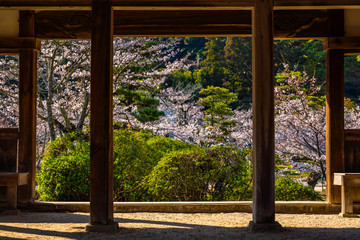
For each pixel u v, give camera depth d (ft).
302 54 76.69
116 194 25.18
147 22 22.03
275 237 14.10
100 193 15.08
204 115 61.11
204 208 20.44
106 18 15.42
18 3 16.06
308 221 17.85
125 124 48.32
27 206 20.63
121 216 19.21
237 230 15.52
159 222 17.51
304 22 21.11
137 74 45.24
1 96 47.93
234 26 21.86
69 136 27.71
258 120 15.31
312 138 36.29
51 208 20.61
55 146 26.81
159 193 23.53
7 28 21.39
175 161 23.08
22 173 19.58
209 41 89.45
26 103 21.07
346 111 37.88
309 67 71.92
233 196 23.25
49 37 21.52
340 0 16.25
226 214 19.86
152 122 49.42
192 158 23.12
